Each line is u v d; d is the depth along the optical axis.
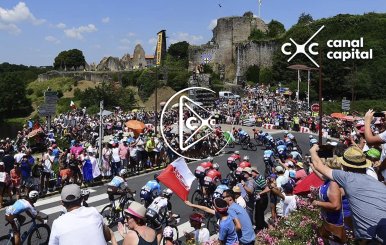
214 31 98.81
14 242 10.02
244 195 10.89
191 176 10.70
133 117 47.44
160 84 82.12
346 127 37.91
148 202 11.96
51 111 29.14
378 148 9.60
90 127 38.91
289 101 61.62
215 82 82.06
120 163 21.59
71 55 134.62
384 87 74.12
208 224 12.81
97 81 106.00
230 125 48.84
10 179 15.77
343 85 74.75
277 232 8.83
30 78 135.25
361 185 4.96
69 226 5.36
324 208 6.09
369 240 4.76
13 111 98.06
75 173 19.05
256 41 89.44
